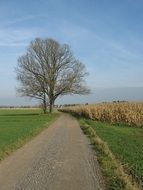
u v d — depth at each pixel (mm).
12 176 13359
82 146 22250
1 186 11828
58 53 87750
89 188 11406
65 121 54344
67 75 88062
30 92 87750
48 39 87875
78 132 33438
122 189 10891
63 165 15555
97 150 20141
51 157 17844
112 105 51062
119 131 33250
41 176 13312
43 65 87500
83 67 102188
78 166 15227
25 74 87938
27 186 11789
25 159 17328
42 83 87688
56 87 87875
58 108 140000
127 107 44875
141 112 42219
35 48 87375
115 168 14094
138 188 10961
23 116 76938
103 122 49031
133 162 15312
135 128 38781
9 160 17094
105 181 12273
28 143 24469
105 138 26156
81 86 88500
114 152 18516
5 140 24719
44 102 88688
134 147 20609
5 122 51781
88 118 57000
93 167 14906
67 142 24734
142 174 12805
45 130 36500
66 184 12008
